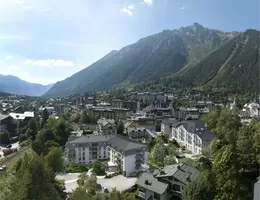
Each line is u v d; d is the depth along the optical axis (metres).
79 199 73.50
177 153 128.38
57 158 105.00
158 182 79.31
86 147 135.88
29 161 76.25
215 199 59.59
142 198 80.62
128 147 118.31
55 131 170.62
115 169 119.56
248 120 182.62
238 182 59.47
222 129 125.00
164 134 174.75
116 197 76.44
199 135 134.62
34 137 187.25
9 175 90.38
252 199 57.19
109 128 181.50
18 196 64.19
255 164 70.12
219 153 71.88
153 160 127.94
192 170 81.12
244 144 75.25
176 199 74.69
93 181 94.19
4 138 191.25
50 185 71.81
